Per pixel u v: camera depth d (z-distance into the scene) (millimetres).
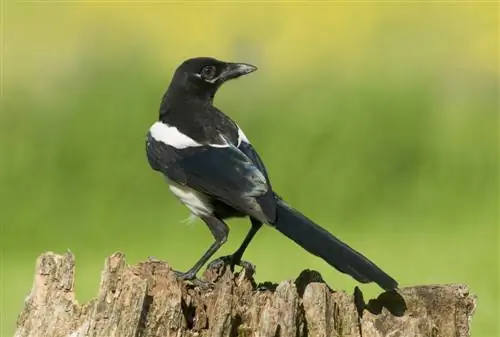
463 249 14844
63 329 7055
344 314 6980
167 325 6875
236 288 7070
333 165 17078
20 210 16031
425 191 17125
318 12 21328
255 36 21125
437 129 17688
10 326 11594
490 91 19172
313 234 7109
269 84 18547
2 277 13898
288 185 16922
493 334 11320
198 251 14773
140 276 6988
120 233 15945
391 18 21109
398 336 6980
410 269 13828
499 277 13398
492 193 17203
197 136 8172
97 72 17656
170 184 8195
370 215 16781
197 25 21109
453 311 7176
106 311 6836
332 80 18438
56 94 17297
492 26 20750
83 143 16594
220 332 6891
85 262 14461
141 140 16625
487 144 17719
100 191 16297
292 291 6824
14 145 16484
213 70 8688
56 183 16328
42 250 15539
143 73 17578
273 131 17297
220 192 7719
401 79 18188
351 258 6969
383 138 17406
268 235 15219
